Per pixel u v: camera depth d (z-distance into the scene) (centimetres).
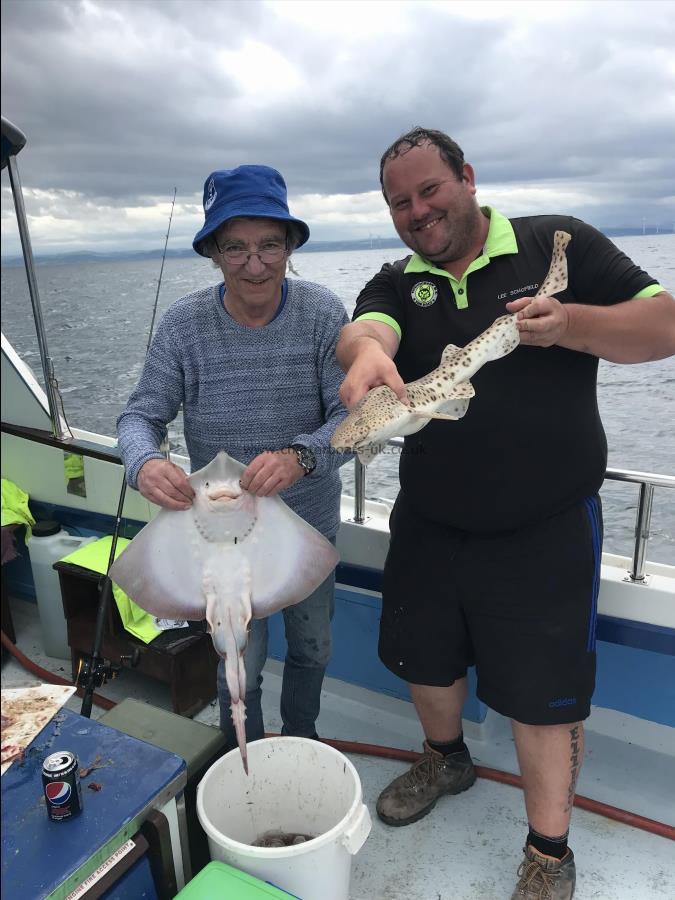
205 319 176
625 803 210
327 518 190
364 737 244
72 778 127
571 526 165
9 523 299
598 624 208
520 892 171
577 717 166
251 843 181
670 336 150
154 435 173
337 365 177
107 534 297
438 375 143
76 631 270
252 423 178
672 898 178
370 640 251
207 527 145
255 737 199
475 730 240
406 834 200
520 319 138
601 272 158
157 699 265
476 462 167
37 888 114
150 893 135
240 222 157
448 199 155
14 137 118
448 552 179
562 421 161
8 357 305
